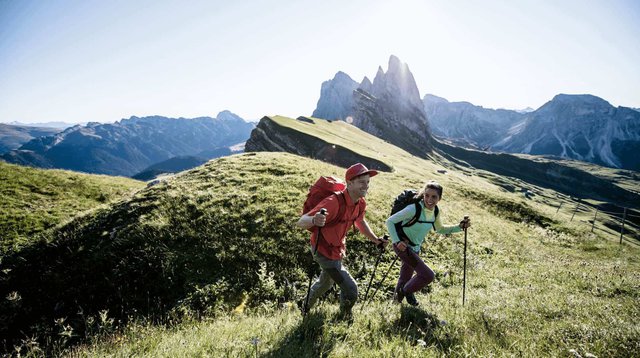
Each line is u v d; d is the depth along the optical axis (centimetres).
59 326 1023
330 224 542
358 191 535
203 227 1445
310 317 554
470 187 3775
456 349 454
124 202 1770
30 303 1127
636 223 11981
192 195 1786
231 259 1242
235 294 1088
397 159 8862
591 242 2372
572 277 1223
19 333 1039
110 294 1120
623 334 493
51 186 2597
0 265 1318
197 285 1120
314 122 11844
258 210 1600
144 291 1124
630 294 992
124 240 1341
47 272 1243
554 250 2053
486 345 459
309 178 2178
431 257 1451
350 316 574
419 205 679
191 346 491
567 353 446
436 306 717
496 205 3225
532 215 3006
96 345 642
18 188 2411
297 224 512
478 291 961
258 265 1213
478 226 2153
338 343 464
